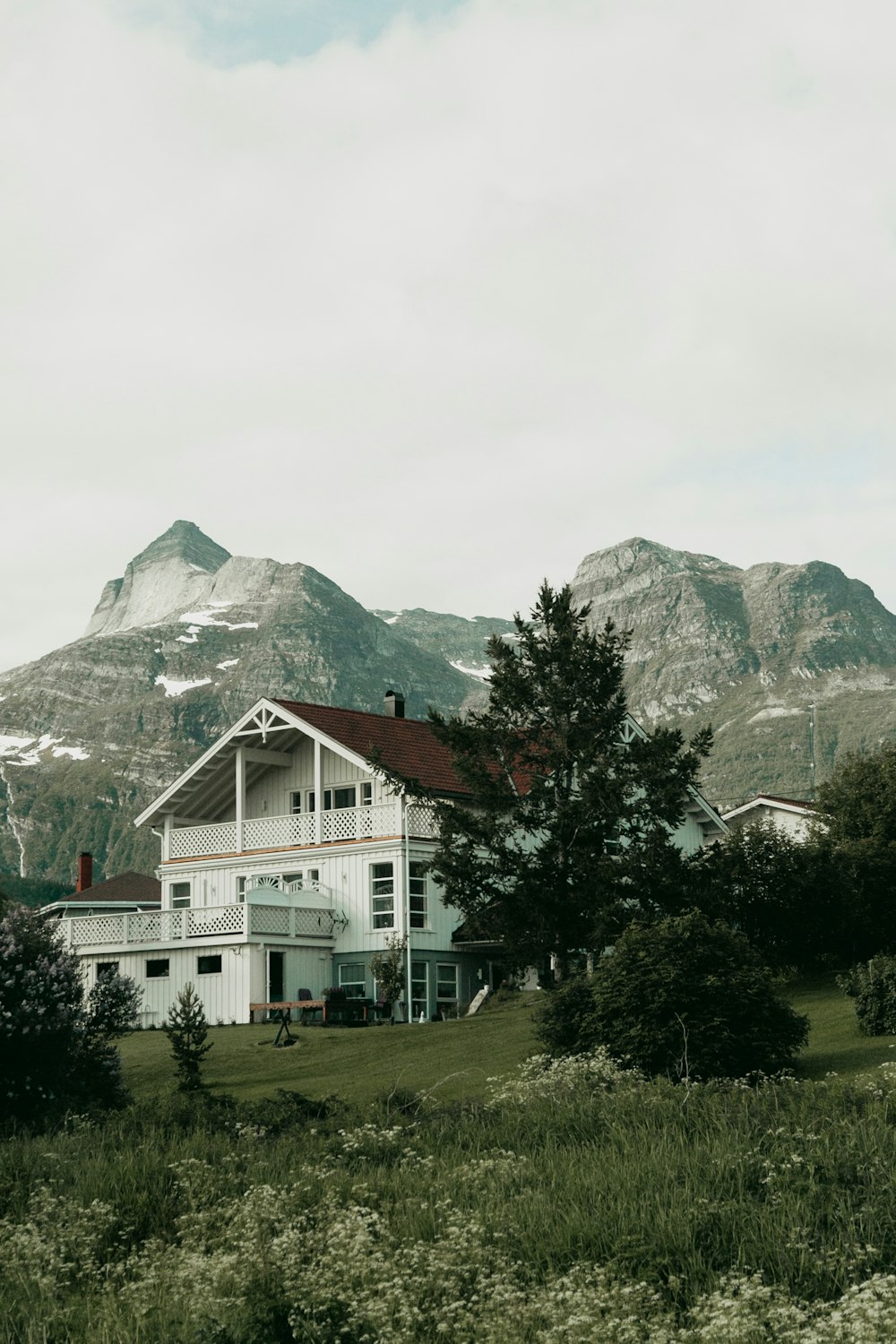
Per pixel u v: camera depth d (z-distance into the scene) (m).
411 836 46.81
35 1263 13.56
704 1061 24.25
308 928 46.31
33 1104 25.62
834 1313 9.92
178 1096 23.98
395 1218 14.29
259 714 49.84
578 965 36.44
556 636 37.88
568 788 37.25
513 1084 22.03
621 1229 12.91
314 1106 22.64
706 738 36.75
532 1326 10.97
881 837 42.62
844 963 39.94
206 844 51.47
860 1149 14.71
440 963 46.72
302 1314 11.44
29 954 27.23
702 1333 10.36
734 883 37.91
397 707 55.41
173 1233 15.34
